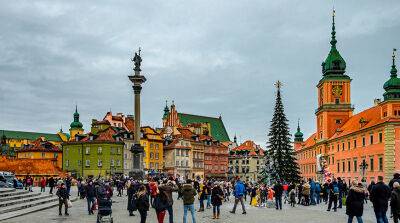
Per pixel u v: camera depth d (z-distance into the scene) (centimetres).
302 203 4834
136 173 6369
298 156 16900
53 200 4488
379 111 9588
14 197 3891
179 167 15938
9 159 11344
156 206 2505
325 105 12519
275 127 10225
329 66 12594
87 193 3494
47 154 15300
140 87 6650
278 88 10375
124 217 3316
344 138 10931
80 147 13412
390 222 2877
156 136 15362
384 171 8488
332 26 12838
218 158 18288
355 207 2334
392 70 8794
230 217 3303
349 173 10531
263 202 5066
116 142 13238
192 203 2666
